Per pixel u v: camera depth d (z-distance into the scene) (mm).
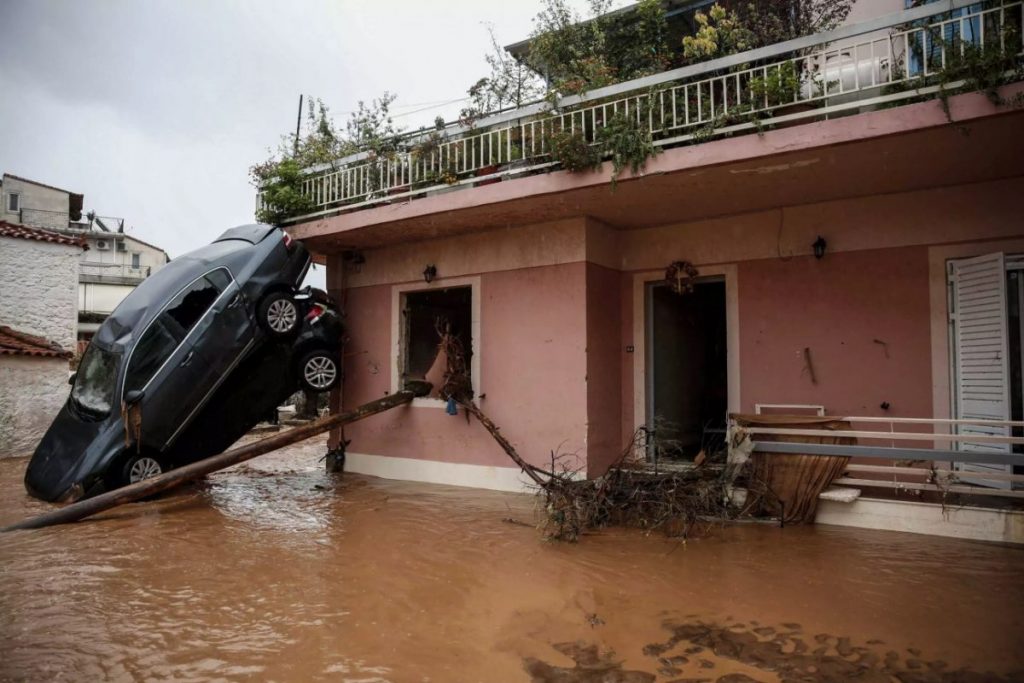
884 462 6941
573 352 8133
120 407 7840
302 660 3738
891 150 5809
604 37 9094
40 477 8250
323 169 9867
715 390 11117
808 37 5980
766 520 6441
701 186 6910
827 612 4301
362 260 10516
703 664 3629
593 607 4496
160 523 7035
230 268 8602
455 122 8656
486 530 6570
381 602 4645
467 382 8992
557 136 6914
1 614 4461
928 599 4461
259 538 6383
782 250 7715
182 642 3994
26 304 14469
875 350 7109
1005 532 5641
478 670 3604
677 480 6734
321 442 15344
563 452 8133
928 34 6238
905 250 6996
